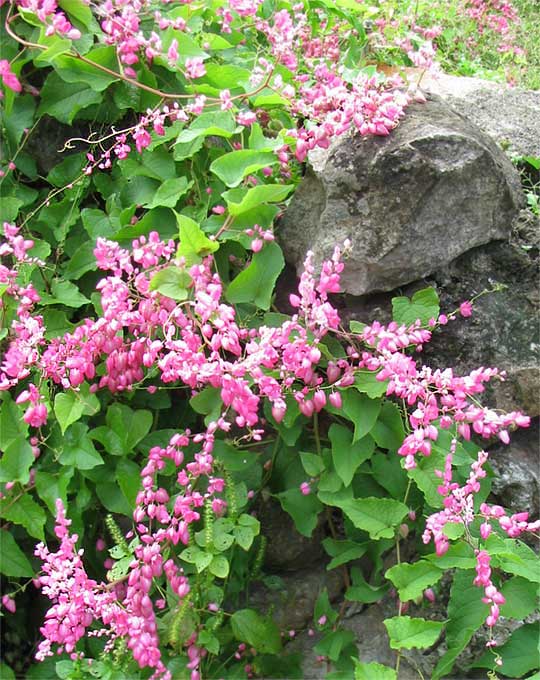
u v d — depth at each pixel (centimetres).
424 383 162
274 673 180
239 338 175
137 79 189
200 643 169
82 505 177
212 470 176
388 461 177
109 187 192
